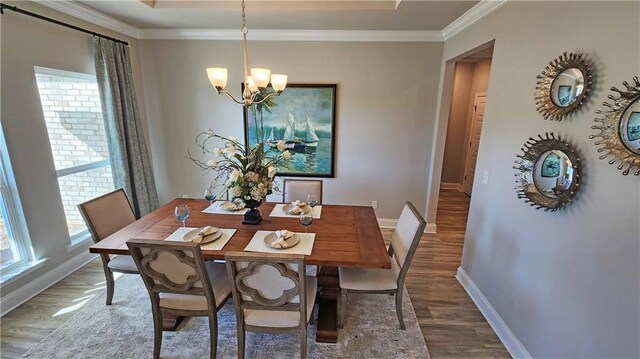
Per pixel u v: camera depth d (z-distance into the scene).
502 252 2.18
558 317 1.65
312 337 2.13
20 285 2.43
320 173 4.07
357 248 1.97
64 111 2.87
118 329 2.16
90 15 2.97
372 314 2.38
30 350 1.97
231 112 3.96
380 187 4.11
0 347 1.99
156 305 1.82
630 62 1.25
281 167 4.05
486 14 2.46
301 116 3.88
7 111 2.33
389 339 2.12
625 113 1.26
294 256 1.50
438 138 3.79
